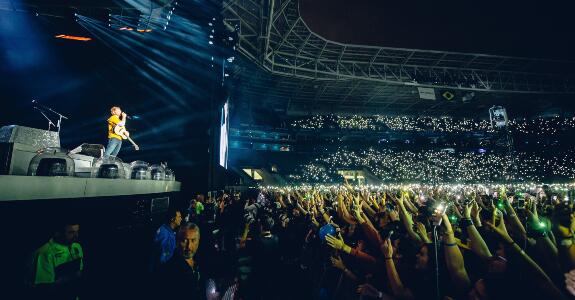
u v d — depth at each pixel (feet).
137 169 22.03
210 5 41.57
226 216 31.73
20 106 36.65
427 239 9.41
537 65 87.66
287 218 26.40
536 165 111.86
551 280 7.43
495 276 7.50
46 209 11.14
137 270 17.87
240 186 90.84
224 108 48.21
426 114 133.28
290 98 113.80
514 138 117.80
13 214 9.65
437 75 90.38
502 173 114.73
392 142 125.90
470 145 126.82
